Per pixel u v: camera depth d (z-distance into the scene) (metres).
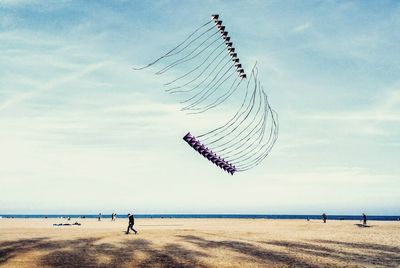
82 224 58.78
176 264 16.59
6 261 16.53
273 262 17.62
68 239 26.94
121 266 15.84
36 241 25.09
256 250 22.14
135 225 55.53
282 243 26.58
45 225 53.16
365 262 18.05
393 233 38.09
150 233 34.12
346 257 19.64
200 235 32.72
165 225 55.97
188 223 66.62
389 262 18.12
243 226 52.53
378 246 25.20
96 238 28.11
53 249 20.78
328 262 17.86
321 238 31.19
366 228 47.41
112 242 25.25
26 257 17.70
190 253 20.19
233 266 16.45
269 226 52.53
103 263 16.45
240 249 22.53
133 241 26.17
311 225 56.50
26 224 57.16
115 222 70.31
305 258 19.05
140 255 19.05
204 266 16.31
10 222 68.44
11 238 27.08
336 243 27.03
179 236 31.12
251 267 16.28
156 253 19.94
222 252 20.91
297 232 38.56
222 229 42.97
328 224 60.19
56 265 15.79
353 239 30.48
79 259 17.41
